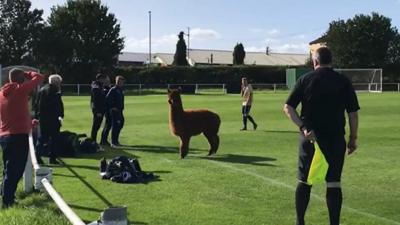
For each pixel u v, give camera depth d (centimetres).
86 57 6456
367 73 5966
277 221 759
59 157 1352
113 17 6638
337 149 620
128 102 3784
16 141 822
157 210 819
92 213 801
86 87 5566
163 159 1330
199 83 6588
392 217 783
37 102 1266
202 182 1033
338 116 622
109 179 1058
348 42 7206
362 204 861
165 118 2528
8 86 823
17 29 6341
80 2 6538
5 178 830
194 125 1349
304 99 628
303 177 632
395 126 2100
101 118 1528
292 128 2067
